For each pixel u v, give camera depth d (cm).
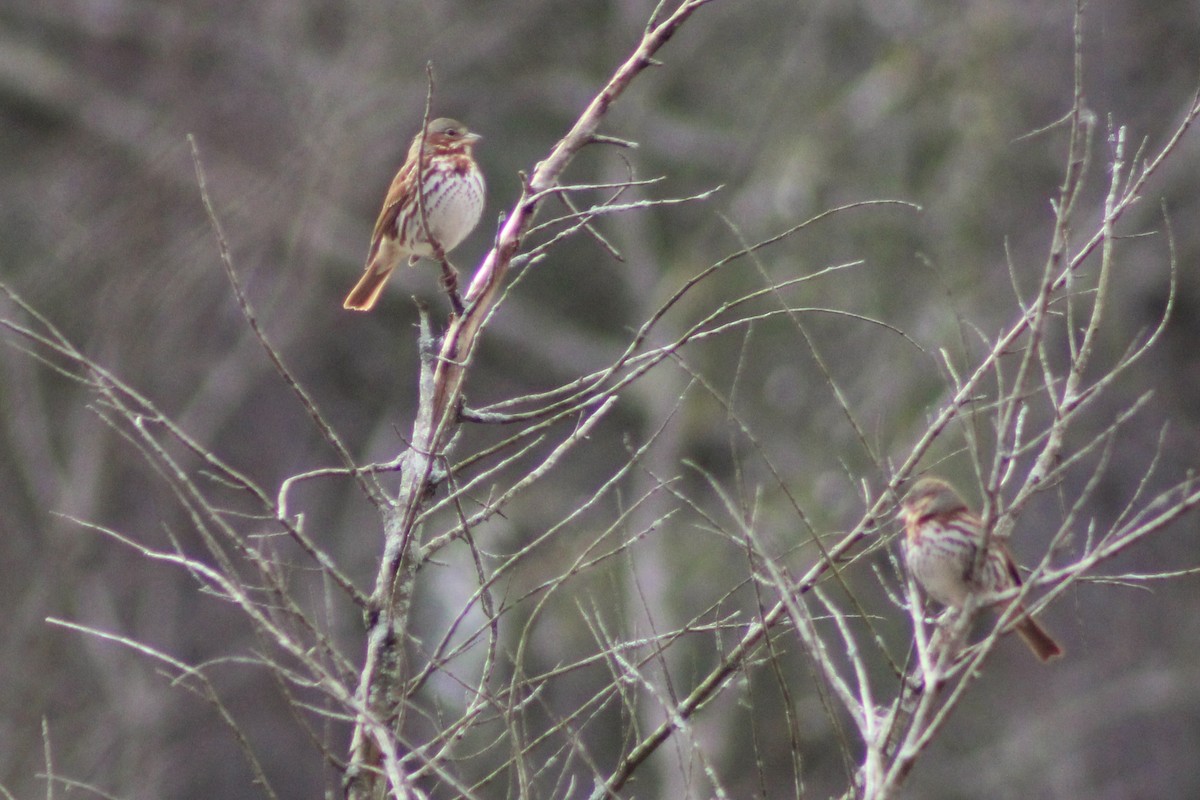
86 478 1650
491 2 2095
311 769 1667
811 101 2033
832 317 1784
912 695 559
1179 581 1752
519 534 1678
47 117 2058
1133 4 1853
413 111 1988
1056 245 535
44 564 1600
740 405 1812
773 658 536
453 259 2064
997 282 1728
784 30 2148
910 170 1878
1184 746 1703
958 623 534
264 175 1858
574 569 578
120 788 1473
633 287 2080
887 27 1998
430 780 646
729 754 1480
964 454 1545
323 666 573
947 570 706
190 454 1725
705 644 1628
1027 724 1692
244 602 541
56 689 1545
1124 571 1762
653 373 1953
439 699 646
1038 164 1802
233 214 1812
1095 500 1750
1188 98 1817
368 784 577
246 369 1781
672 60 2173
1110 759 1711
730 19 2181
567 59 2175
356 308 949
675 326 1912
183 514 1692
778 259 1875
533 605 1569
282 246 1853
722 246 1953
